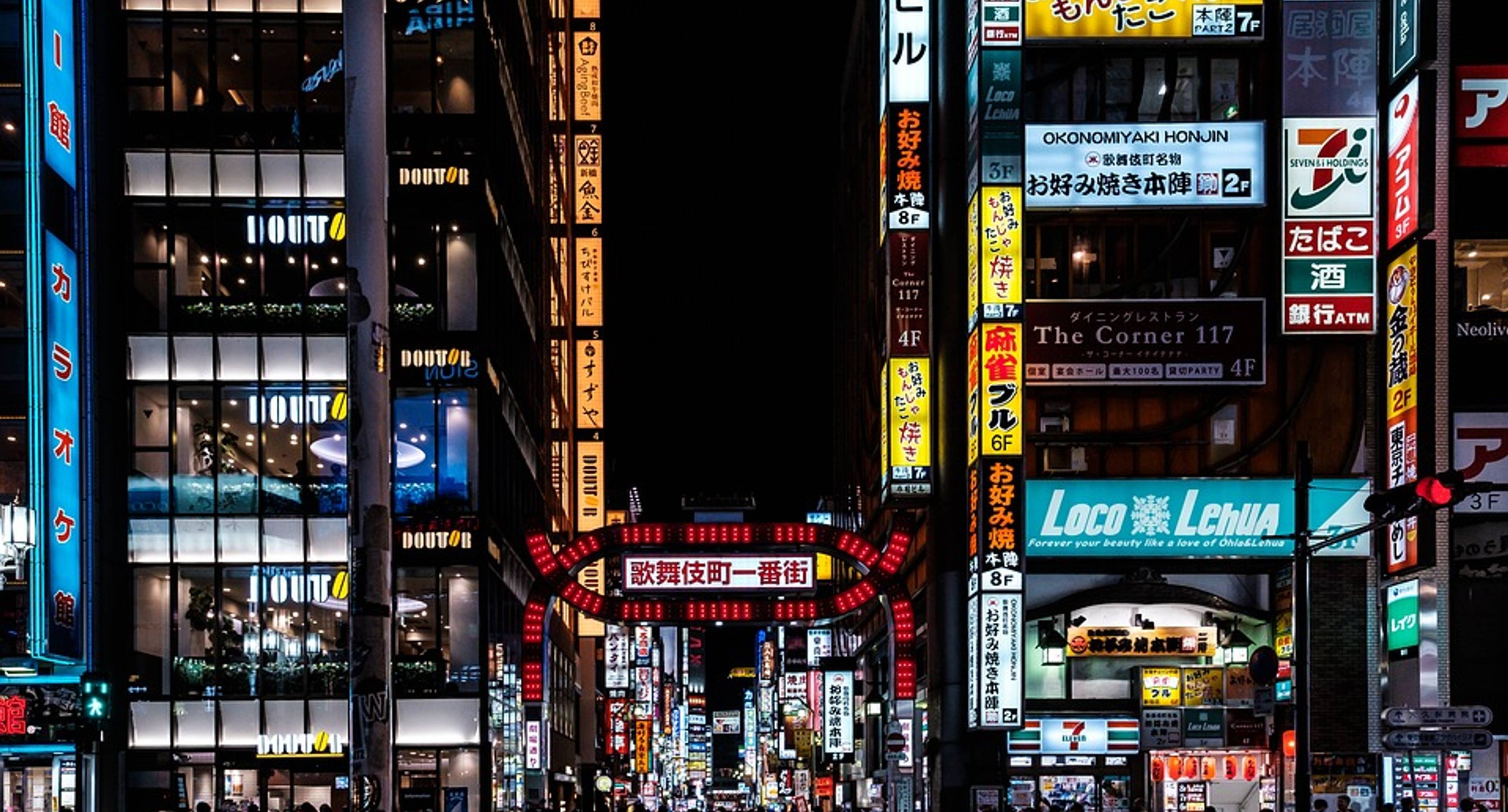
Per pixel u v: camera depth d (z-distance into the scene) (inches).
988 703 1598.2
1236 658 1621.6
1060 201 1651.1
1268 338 1643.7
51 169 1457.9
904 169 1841.8
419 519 1635.1
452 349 1657.2
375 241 619.5
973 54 1722.4
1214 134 1654.8
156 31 1651.1
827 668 2559.1
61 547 1429.6
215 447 1619.1
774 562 1619.1
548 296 2596.0
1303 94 1656.0
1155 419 1672.0
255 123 1647.4
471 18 1686.8
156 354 1619.1
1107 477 1658.5
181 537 1608.0
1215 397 1669.5
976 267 1667.1
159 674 1590.8
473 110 1681.8
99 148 1600.6
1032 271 1683.1
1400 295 1561.3
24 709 1471.5
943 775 1765.5
